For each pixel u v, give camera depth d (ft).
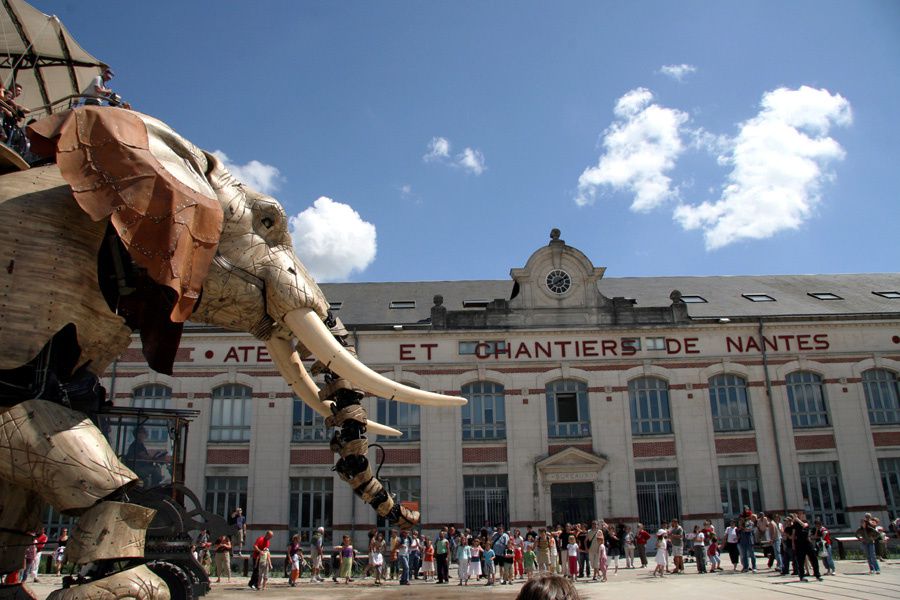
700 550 67.72
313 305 18.76
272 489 94.84
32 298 15.15
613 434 97.81
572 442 97.71
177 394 97.04
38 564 66.23
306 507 95.30
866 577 55.72
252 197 19.07
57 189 16.35
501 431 98.73
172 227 15.02
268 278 18.30
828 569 59.72
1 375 14.85
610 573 73.15
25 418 14.32
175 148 16.94
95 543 13.74
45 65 32.91
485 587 66.18
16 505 17.08
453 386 99.45
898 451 99.35
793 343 101.91
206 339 98.99
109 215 14.85
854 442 98.63
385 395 18.22
